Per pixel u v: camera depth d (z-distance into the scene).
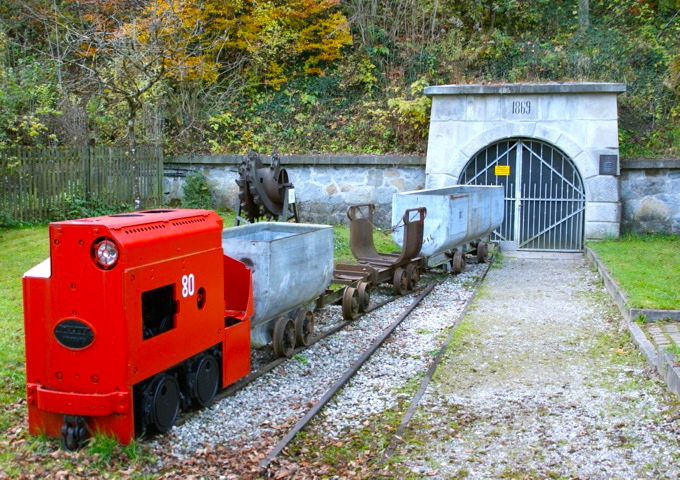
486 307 10.56
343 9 22.27
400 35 21.73
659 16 21.97
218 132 20.03
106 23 19.42
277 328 7.66
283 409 6.41
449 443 5.64
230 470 5.14
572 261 15.45
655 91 19.39
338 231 16.33
